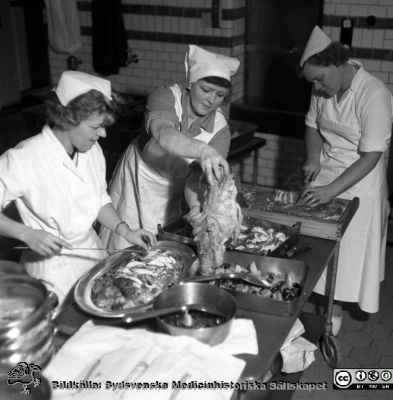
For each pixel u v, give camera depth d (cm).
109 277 198
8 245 377
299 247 226
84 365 156
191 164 245
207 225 196
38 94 493
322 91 276
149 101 242
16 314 163
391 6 407
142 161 277
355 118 283
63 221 218
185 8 487
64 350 160
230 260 210
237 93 509
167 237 229
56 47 549
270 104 505
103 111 195
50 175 211
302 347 231
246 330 170
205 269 201
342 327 333
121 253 215
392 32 413
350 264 295
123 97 482
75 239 227
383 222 299
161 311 167
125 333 165
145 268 202
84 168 220
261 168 516
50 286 222
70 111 193
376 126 272
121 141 405
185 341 160
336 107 288
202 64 221
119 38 513
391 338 324
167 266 206
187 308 173
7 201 209
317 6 450
